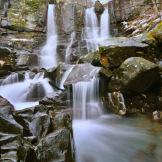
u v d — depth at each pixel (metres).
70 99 8.12
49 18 15.46
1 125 5.00
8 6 14.97
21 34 14.48
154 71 7.70
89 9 16.02
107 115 7.87
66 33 15.16
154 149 5.66
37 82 9.12
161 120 7.30
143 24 13.20
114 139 6.21
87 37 15.28
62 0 16.52
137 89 7.91
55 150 4.70
